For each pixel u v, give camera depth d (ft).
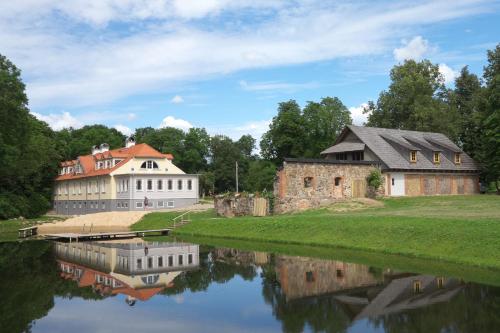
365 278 72.84
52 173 282.77
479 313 52.80
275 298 63.52
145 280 77.82
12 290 71.46
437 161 200.85
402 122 288.71
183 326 52.29
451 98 294.05
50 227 174.91
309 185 161.07
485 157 203.31
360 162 173.58
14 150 186.39
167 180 224.53
